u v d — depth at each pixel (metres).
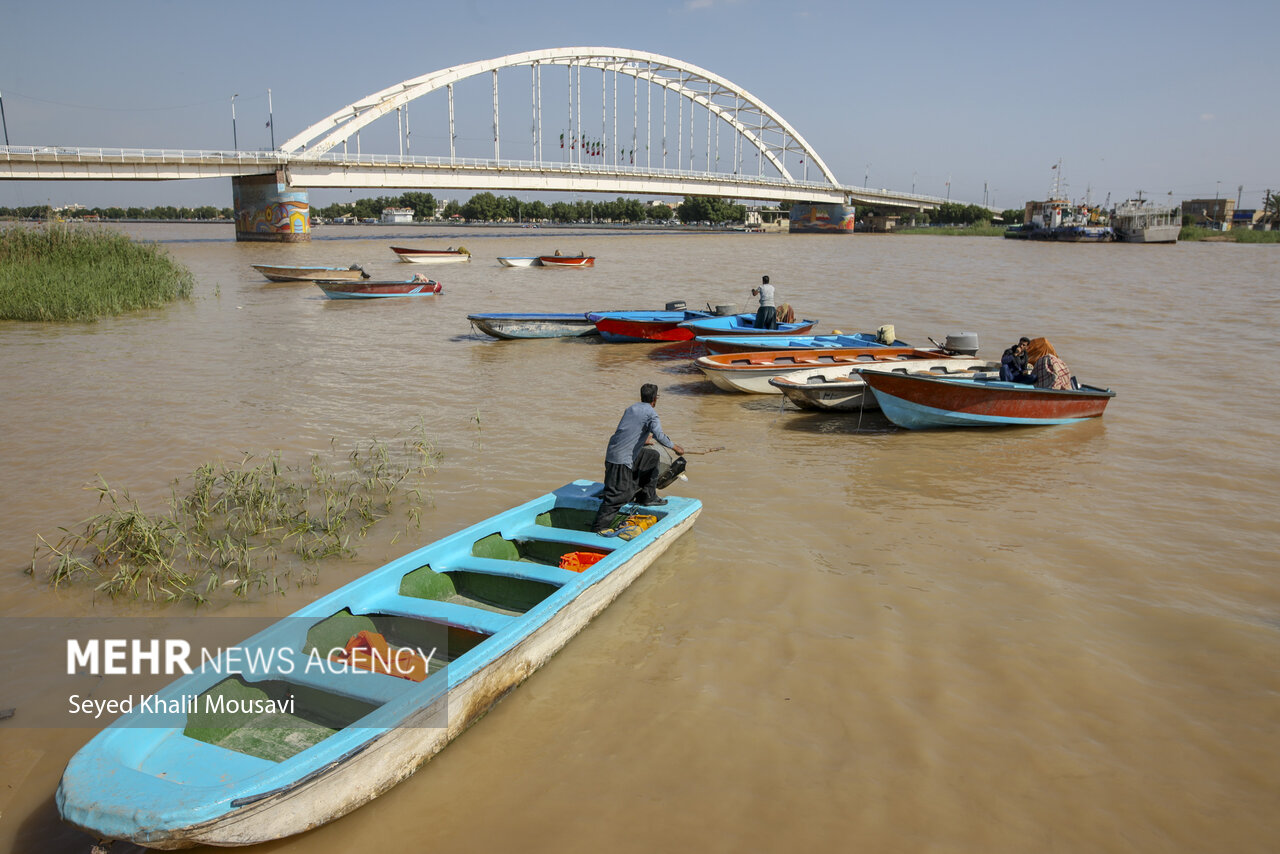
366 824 4.16
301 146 71.06
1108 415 12.27
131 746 4.00
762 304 16.73
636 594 6.51
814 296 27.86
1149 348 17.59
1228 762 4.62
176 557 7.15
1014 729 4.88
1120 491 8.94
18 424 11.19
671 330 18.17
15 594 6.42
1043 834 4.10
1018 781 4.46
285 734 4.62
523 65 89.50
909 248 69.75
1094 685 5.30
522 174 77.69
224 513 8.07
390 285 27.16
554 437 10.74
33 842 4.00
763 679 5.36
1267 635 5.91
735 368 13.16
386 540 7.47
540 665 5.48
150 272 26.42
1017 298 27.12
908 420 11.38
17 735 4.75
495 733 4.87
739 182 101.12
